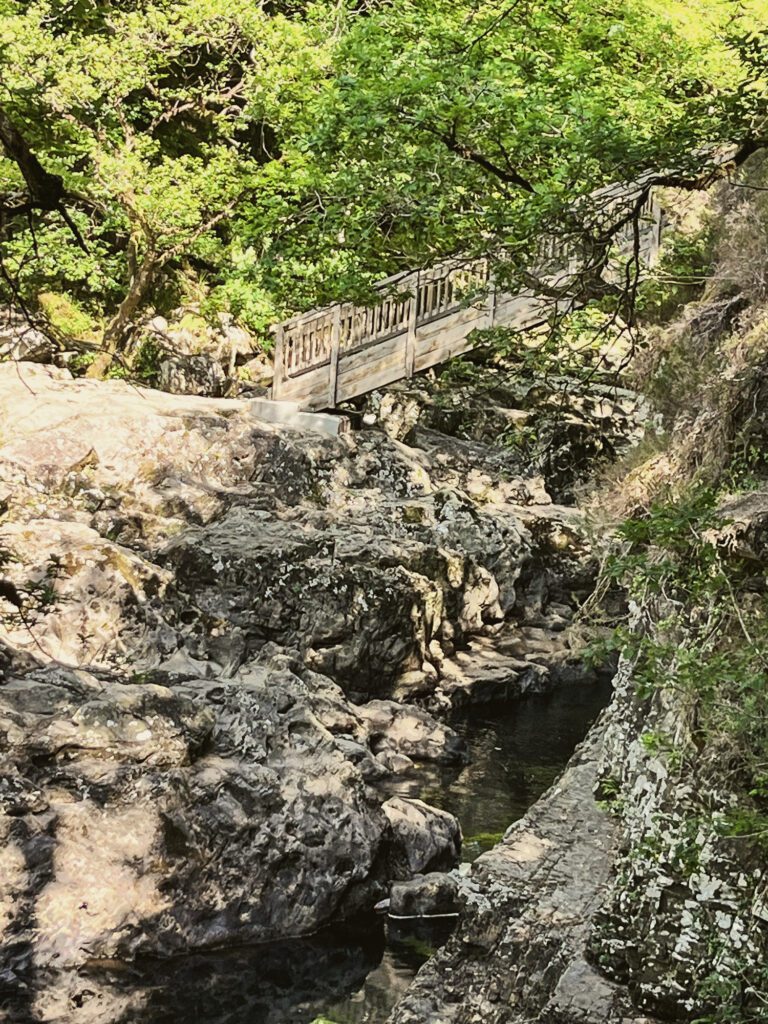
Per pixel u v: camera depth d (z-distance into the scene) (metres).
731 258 8.08
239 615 15.80
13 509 15.68
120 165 19.52
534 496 21.56
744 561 6.29
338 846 11.20
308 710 12.34
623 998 6.35
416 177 7.59
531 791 14.16
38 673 12.05
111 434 17.20
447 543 18.92
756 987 5.79
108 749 10.81
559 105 8.10
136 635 13.70
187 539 16.17
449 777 14.43
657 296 9.38
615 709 9.23
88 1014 9.21
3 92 18.81
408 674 16.78
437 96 7.66
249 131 26.30
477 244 7.65
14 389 17.77
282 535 16.75
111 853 10.39
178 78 25.30
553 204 6.90
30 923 9.96
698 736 6.32
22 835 10.16
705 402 7.64
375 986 9.99
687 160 6.79
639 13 14.54
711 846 6.14
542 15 13.77
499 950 7.23
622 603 19.58
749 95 6.58
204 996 9.65
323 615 16.12
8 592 13.32
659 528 5.95
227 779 11.05
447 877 11.53
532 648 19.05
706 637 6.39
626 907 6.54
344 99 8.03
